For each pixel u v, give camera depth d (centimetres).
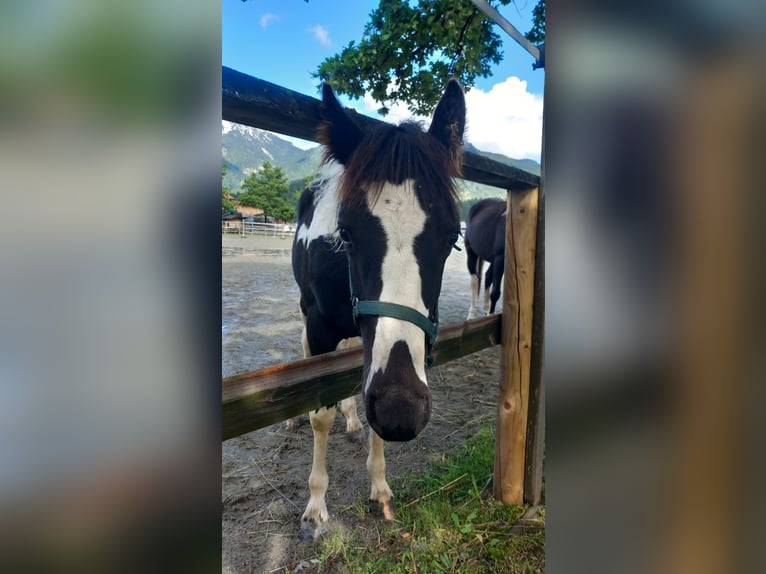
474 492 197
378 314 109
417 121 134
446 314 584
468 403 302
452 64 397
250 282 830
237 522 183
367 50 386
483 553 162
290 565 159
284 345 427
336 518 184
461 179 138
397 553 164
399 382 102
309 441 252
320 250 166
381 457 192
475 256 573
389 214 112
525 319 186
